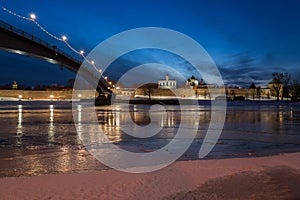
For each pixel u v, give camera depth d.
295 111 52.47
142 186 7.86
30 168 10.45
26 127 24.16
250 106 77.31
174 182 8.23
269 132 21.42
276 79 126.94
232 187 7.84
